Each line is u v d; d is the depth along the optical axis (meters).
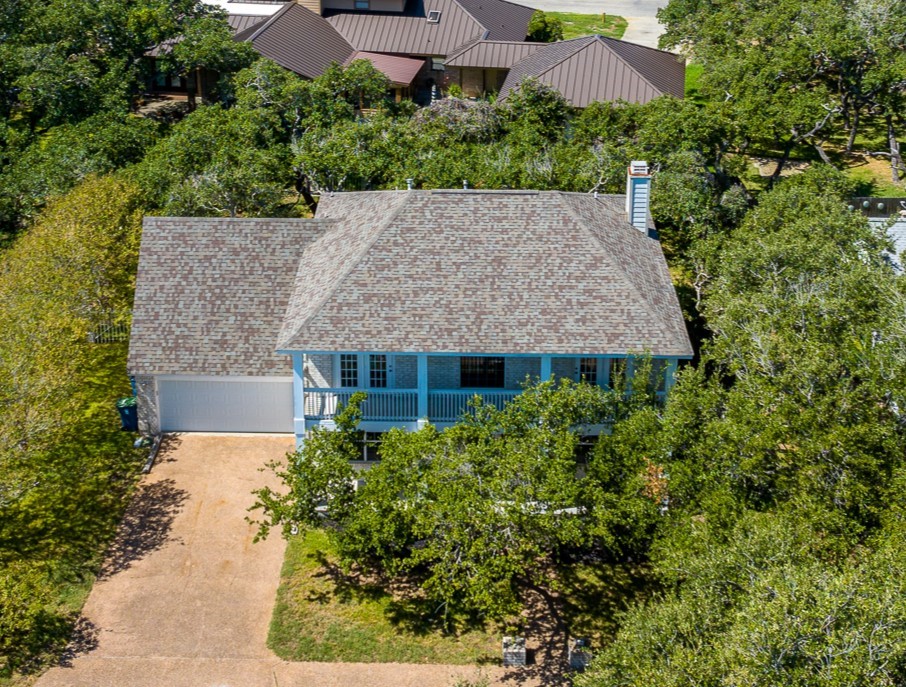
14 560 32.03
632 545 29.88
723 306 34.38
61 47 66.12
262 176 46.34
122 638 29.73
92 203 43.38
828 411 27.14
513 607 27.75
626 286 34.25
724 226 45.38
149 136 54.94
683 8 74.19
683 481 27.44
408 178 43.62
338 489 30.12
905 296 31.25
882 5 59.41
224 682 28.47
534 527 28.17
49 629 29.91
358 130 49.12
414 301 33.91
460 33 75.44
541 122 55.41
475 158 47.41
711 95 60.50
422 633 30.20
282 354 33.88
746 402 27.86
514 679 28.69
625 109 54.56
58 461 35.94
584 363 34.72
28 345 34.00
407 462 28.95
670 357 33.16
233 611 30.80
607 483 29.19
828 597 20.62
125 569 32.12
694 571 24.59
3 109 64.50
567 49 66.56
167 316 37.41
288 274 38.06
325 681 28.58
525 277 34.41
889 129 58.47
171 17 69.75
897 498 25.16
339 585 31.83
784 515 25.34
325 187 47.75
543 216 35.78
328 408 34.97
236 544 33.22
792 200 41.22
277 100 55.06
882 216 46.66
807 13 63.97
